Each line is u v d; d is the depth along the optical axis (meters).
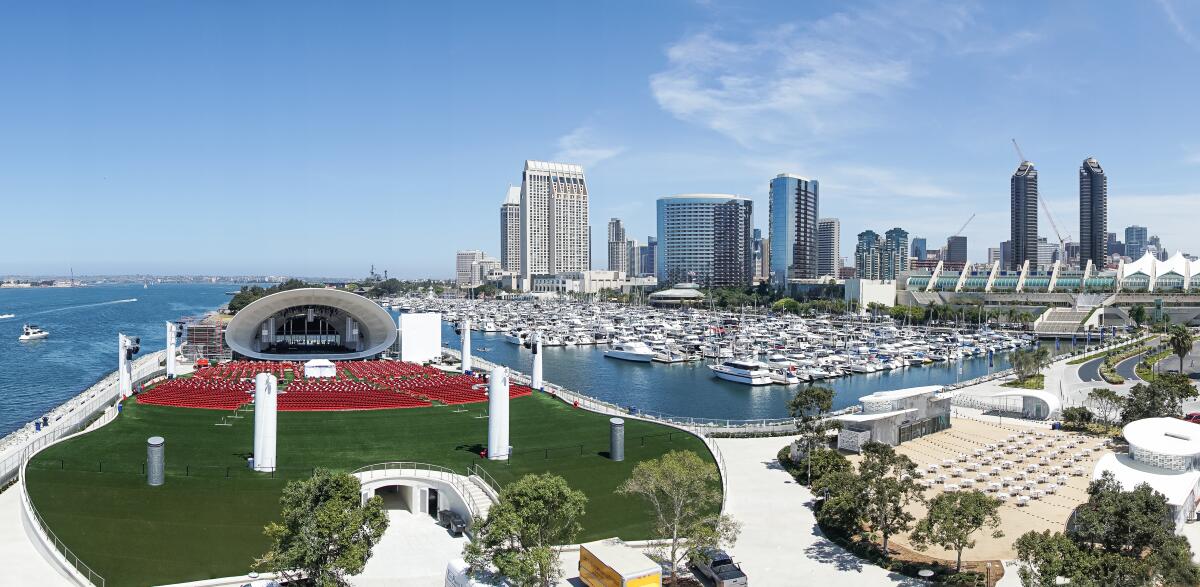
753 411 169.62
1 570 62.62
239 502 74.25
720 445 110.19
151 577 61.12
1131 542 56.31
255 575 61.69
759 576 63.53
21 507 73.94
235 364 185.62
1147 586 50.53
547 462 90.94
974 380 188.75
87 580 60.00
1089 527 58.22
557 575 63.16
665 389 199.38
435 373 170.75
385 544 70.00
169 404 125.19
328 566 53.84
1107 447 109.88
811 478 89.12
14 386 194.75
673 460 67.88
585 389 198.50
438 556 67.44
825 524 73.75
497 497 74.12
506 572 54.88
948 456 104.94
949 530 60.50
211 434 103.25
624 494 81.75
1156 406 115.81
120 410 119.69
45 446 95.38
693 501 68.56
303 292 192.00
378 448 96.00
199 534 68.19
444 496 78.25
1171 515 72.06
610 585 56.00
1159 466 82.75
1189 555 54.16
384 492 85.25
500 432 90.94
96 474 81.12
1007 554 68.56
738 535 73.25
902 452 106.81
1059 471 97.12
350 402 127.94
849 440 106.94
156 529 68.69
